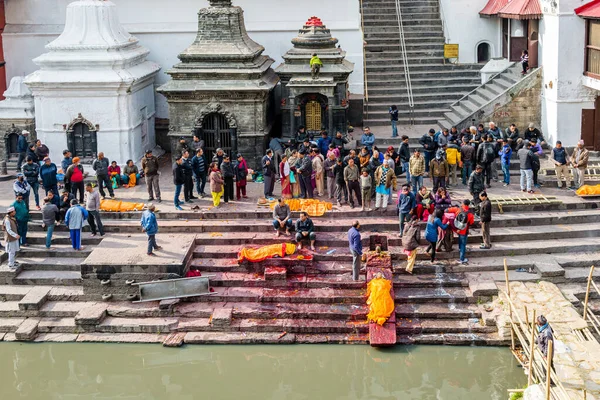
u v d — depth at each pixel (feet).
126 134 93.91
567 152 92.27
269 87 91.61
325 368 64.18
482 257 74.64
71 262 74.90
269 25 104.83
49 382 63.10
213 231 78.48
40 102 93.86
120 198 85.30
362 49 105.29
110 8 96.17
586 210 80.59
